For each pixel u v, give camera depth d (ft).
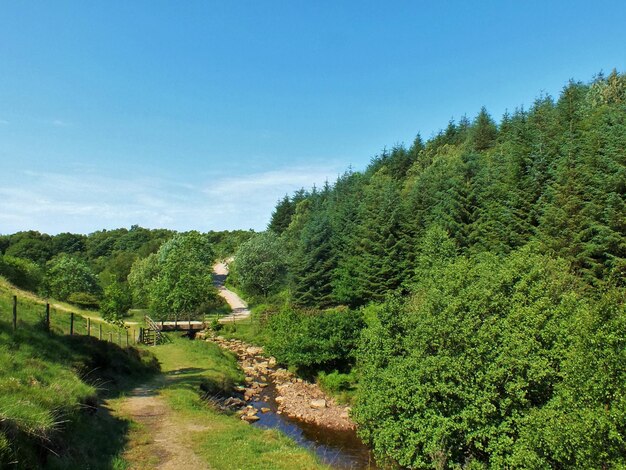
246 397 92.79
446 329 56.13
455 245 146.41
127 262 342.85
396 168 341.41
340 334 104.47
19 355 46.39
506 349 53.11
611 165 119.14
